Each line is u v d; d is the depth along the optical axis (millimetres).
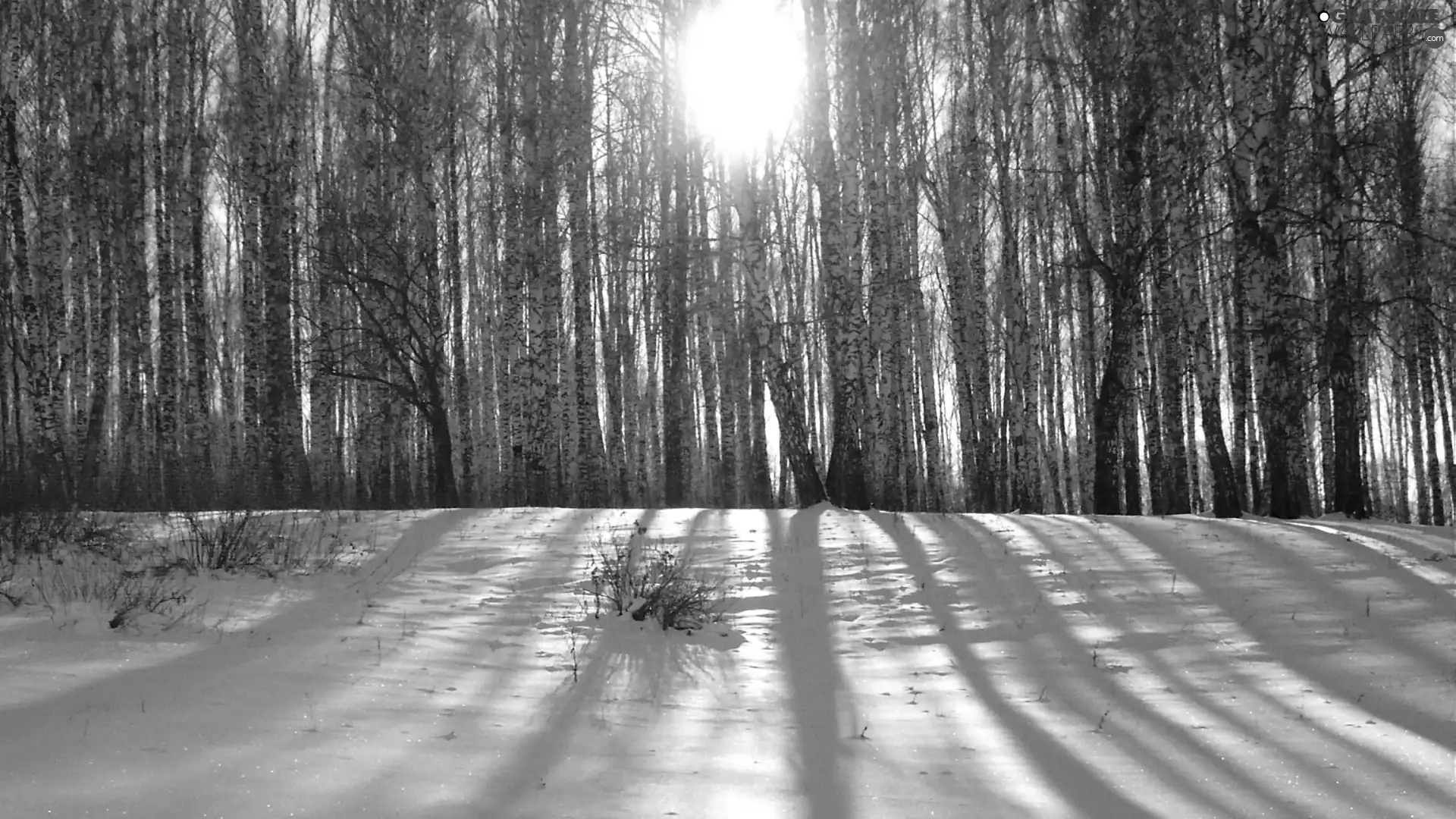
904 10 28453
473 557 12711
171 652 7156
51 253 21016
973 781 5512
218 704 5918
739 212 18453
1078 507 35875
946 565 11938
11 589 9109
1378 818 4977
